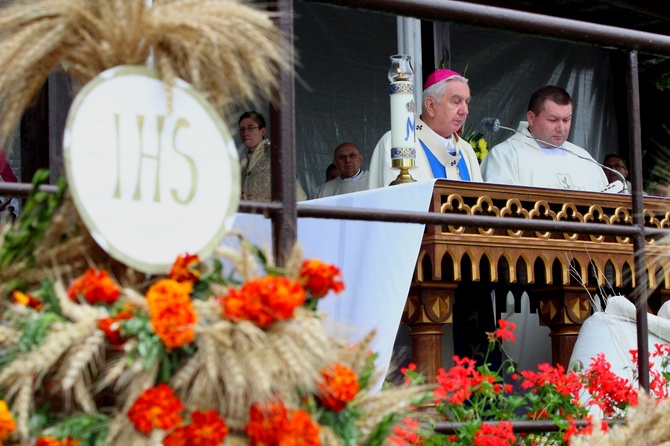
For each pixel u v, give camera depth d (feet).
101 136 6.60
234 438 6.15
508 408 15.43
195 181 6.91
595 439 9.02
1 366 6.05
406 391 7.16
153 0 7.09
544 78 42.42
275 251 8.24
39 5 6.72
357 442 6.86
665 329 19.38
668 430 9.00
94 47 6.84
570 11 41.27
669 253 11.44
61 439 5.89
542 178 26.66
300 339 6.26
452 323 22.65
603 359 15.52
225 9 6.98
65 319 6.22
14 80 6.81
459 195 17.94
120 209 6.61
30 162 23.16
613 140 44.55
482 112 40.78
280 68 8.18
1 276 6.54
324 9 37.47
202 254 6.89
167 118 6.84
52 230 6.75
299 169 36.52
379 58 38.47
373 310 15.28
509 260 18.61
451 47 40.22
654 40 11.53
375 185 22.88
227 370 6.07
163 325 5.99
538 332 24.04
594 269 19.98
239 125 26.89
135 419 5.85
